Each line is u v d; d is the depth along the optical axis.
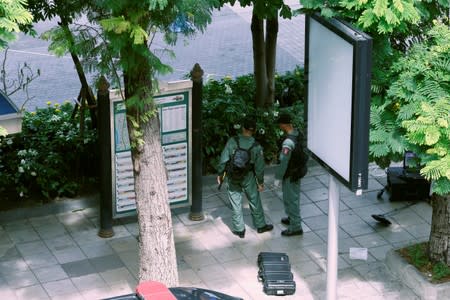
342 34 10.55
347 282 14.16
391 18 10.77
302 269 14.47
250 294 13.80
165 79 23.80
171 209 16.11
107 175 14.91
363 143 10.66
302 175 14.96
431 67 11.97
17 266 14.52
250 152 14.81
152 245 12.87
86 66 11.52
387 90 12.05
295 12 11.80
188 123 15.20
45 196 16.08
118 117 14.72
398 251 14.53
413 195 16.41
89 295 13.80
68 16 14.02
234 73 24.48
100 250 14.97
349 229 15.64
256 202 15.20
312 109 11.80
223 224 15.73
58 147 16.55
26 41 26.81
